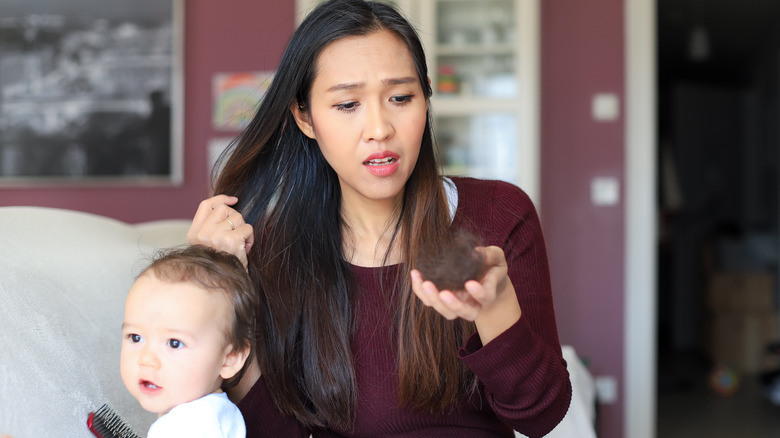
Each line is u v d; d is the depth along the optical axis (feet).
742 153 21.94
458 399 3.40
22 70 12.15
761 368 16.75
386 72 3.03
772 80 20.03
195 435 2.79
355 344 3.43
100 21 12.03
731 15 18.71
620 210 11.63
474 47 11.55
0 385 2.56
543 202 11.75
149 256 4.01
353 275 3.49
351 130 3.09
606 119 11.62
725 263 18.53
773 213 19.45
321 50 3.12
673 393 14.69
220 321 2.96
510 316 2.82
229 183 3.71
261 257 3.56
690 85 21.89
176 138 11.95
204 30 11.96
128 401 3.30
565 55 11.68
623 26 11.59
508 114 11.54
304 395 3.50
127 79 12.02
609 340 11.65
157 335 2.87
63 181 12.13
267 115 3.51
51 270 3.28
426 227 3.40
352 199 3.54
